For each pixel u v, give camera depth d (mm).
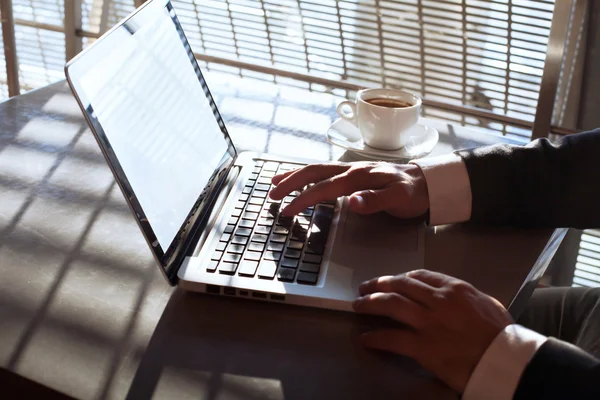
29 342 686
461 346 683
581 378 641
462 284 733
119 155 750
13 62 1896
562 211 947
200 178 944
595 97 1715
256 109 1333
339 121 1247
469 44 1888
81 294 767
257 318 748
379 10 1967
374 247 869
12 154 1070
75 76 704
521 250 904
